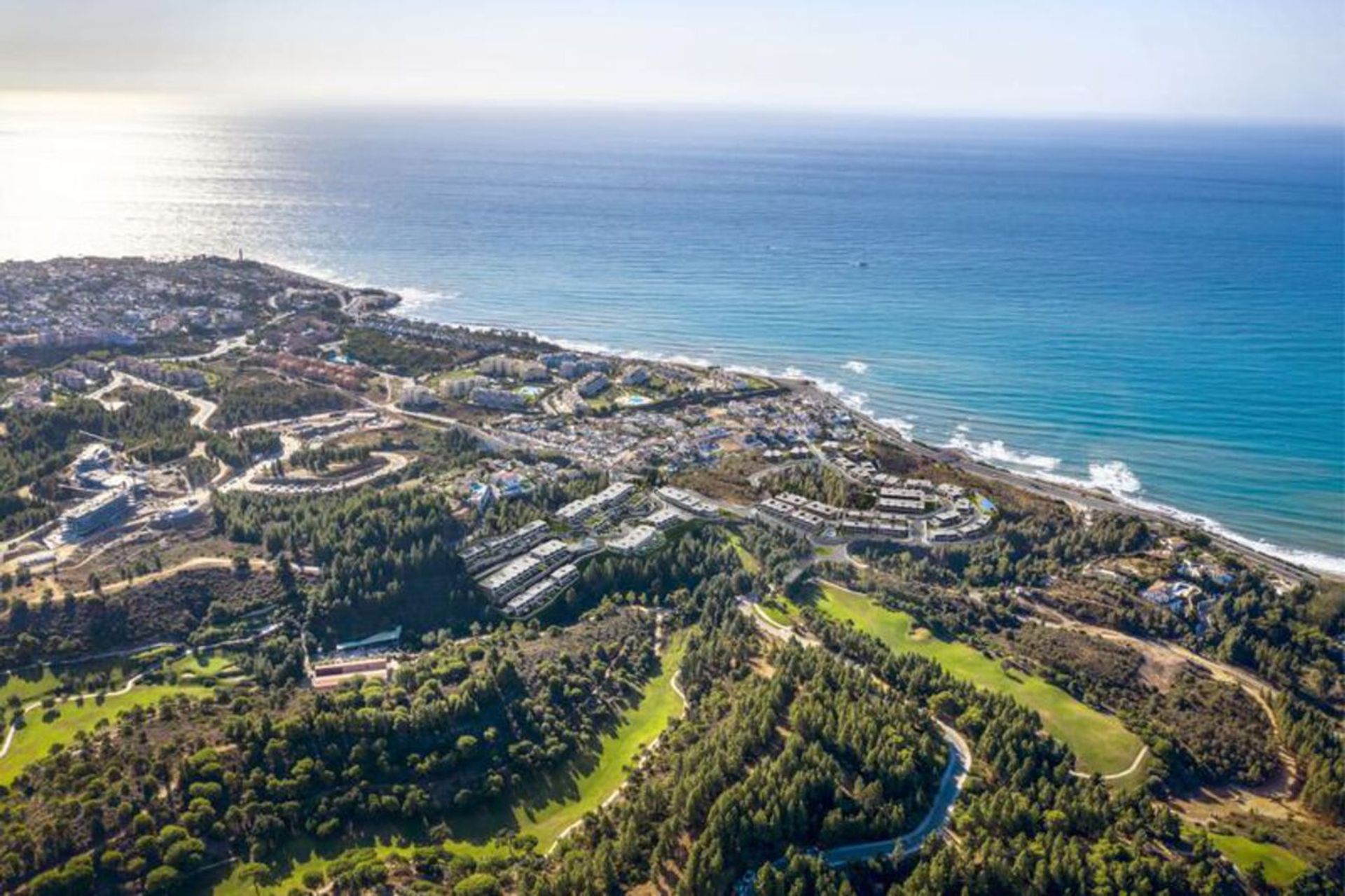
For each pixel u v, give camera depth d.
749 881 195.75
